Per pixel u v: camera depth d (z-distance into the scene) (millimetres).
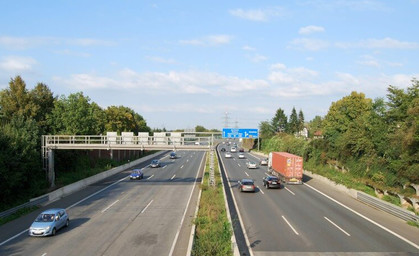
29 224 24766
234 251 16594
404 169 32219
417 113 31547
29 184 34188
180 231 22344
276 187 39531
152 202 32188
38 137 40250
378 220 25547
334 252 18125
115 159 65812
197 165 68188
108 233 22031
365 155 41531
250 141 133250
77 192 37938
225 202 30031
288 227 23062
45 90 51406
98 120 65438
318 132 93250
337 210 28750
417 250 18625
